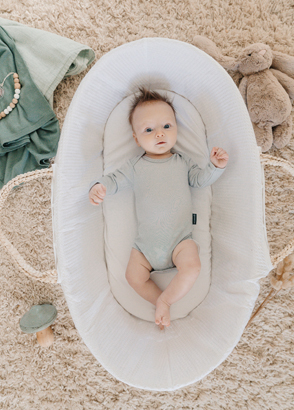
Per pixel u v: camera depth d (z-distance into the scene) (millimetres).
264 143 1520
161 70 1375
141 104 1315
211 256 1415
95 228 1398
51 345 1619
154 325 1344
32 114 1541
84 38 1720
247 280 1197
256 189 1200
